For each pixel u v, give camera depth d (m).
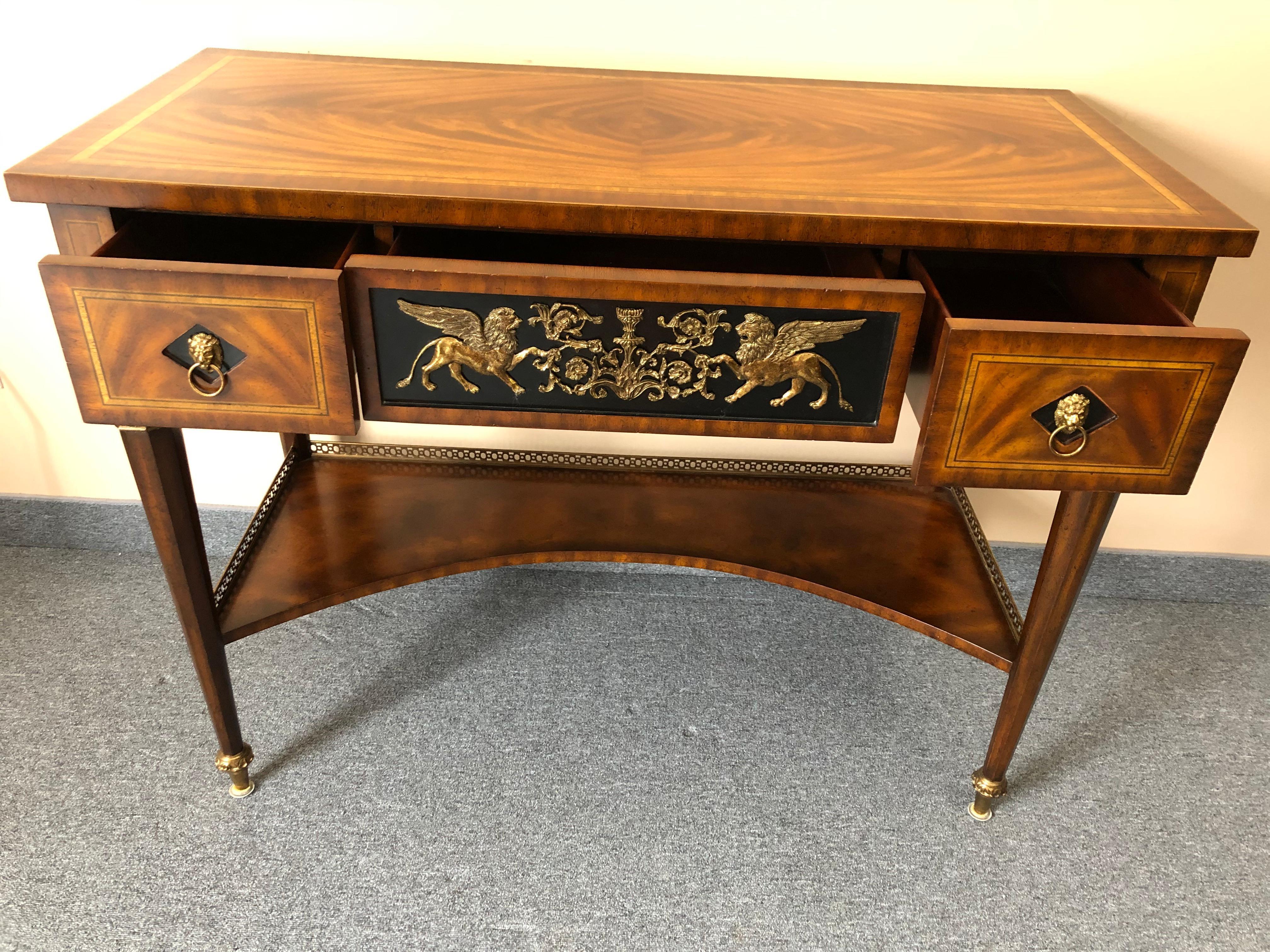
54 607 1.38
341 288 0.77
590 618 1.41
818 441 0.92
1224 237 0.81
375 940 0.98
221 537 1.49
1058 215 0.82
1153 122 1.16
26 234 1.22
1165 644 1.43
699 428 0.88
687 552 1.18
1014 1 1.09
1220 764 1.23
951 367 0.78
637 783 1.16
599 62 1.15
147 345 0.79
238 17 1.12
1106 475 0.84
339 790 1.13
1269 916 1.04
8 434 1.39
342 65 1.09
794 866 1.07
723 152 0.91
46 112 1.17
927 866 1.08
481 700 1.26
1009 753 1.09
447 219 0.80
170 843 1.06
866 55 1.14
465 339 0.82
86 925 0.98
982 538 1.21
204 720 1.21
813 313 0.80
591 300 0.79
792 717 1.26
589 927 1.00
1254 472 1.40
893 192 0.84
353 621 1.38
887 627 1.42
